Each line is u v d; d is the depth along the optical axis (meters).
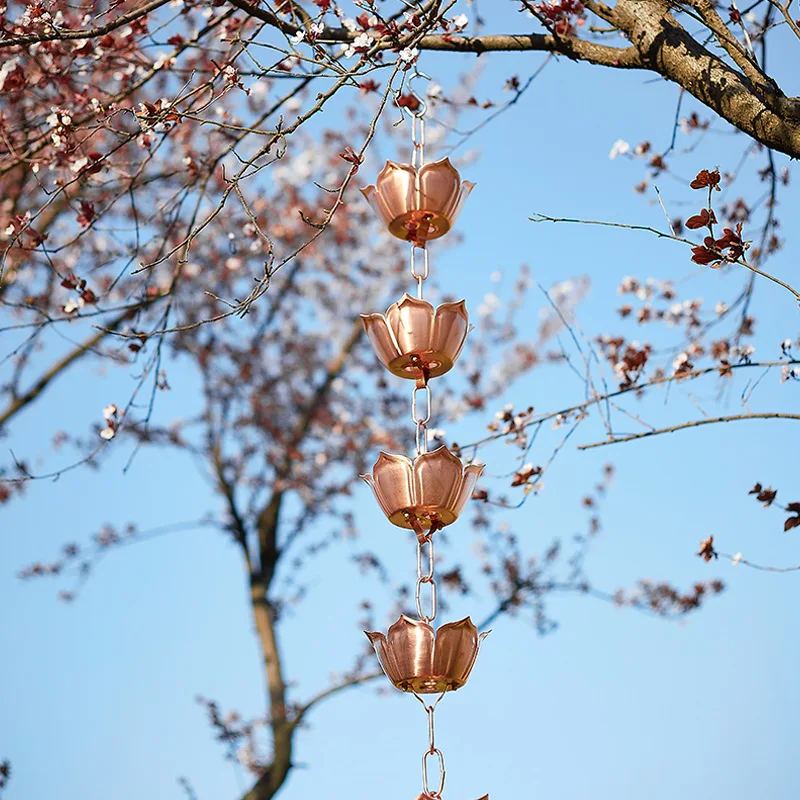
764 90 3.56
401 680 2.67
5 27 4.55
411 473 2.72
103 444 4.74
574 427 4.72
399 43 3.80
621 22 3.99
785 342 4.23
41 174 6.29
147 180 4.95
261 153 3.79
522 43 4.23
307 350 12.37
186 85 4.25
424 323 2.81
